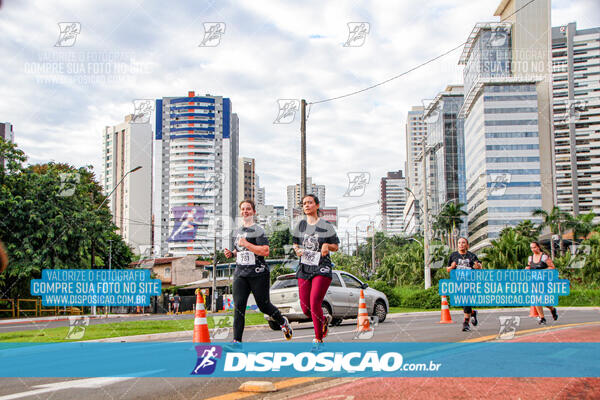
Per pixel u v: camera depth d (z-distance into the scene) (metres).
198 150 126.75
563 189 147.62
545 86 107.81
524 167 106.12
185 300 52.62
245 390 4.08
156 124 129.50
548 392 3.65
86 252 32.56
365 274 60.09
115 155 114.19
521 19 108.75
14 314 30.53
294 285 13.34
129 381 4.75
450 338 7.88
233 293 6.37
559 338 6.91
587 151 146.50
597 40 145.38
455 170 136.50
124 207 111.38
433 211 119.94
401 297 26.30
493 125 107.31
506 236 47.59
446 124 138.50
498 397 3.52
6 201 29.75
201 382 4.59
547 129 107.06
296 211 36.19
